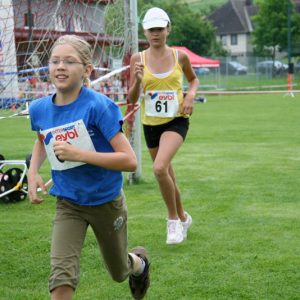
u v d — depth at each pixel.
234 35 192.12
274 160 23.69
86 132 7.37
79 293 9.76
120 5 19.31
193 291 9.72
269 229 13.41
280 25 132.75
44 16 21.39
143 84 12.16
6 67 20.59
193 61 76.44
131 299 9.52
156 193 17.48
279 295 9.51
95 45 20.78
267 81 112.69
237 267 10.84
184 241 12.53
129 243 12.44
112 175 7.69
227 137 32.22
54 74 7.32
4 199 16.39
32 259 11.53
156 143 12.45
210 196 16.97
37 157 7.93
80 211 7.72
